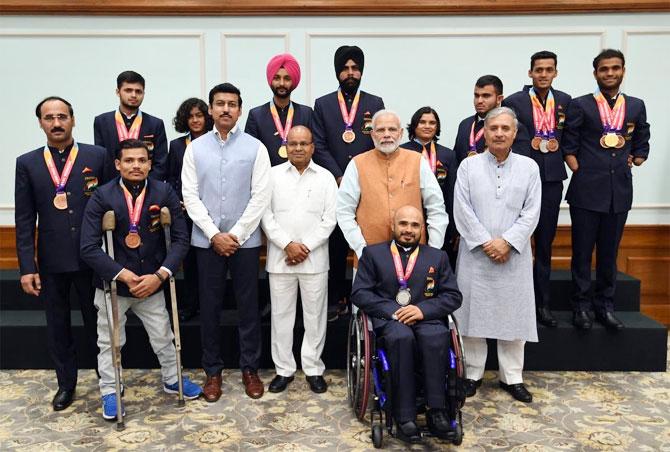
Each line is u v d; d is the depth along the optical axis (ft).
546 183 13.09
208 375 11.96
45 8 15.96
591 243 13.30
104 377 11.09
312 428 10.65
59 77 16.43
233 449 9.91
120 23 16.31
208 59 16.51
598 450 9.88
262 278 14.52
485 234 11.29
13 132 16.49
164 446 10.01
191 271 13.58
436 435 9.62
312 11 16.19
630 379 12.91
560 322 13.67
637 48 16.14
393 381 9.62
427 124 12.82
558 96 13.21
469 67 16.46
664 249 16.38
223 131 11.69
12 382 12.74
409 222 10.63
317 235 11.82
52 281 11.16
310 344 12.20
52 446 10.03
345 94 13.12
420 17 16.30
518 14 16.15
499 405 11.59
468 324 11.64
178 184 13.66
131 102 13.01
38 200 10.96
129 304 11.15
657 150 16.34
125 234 10.69
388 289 10.71
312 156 12.97
